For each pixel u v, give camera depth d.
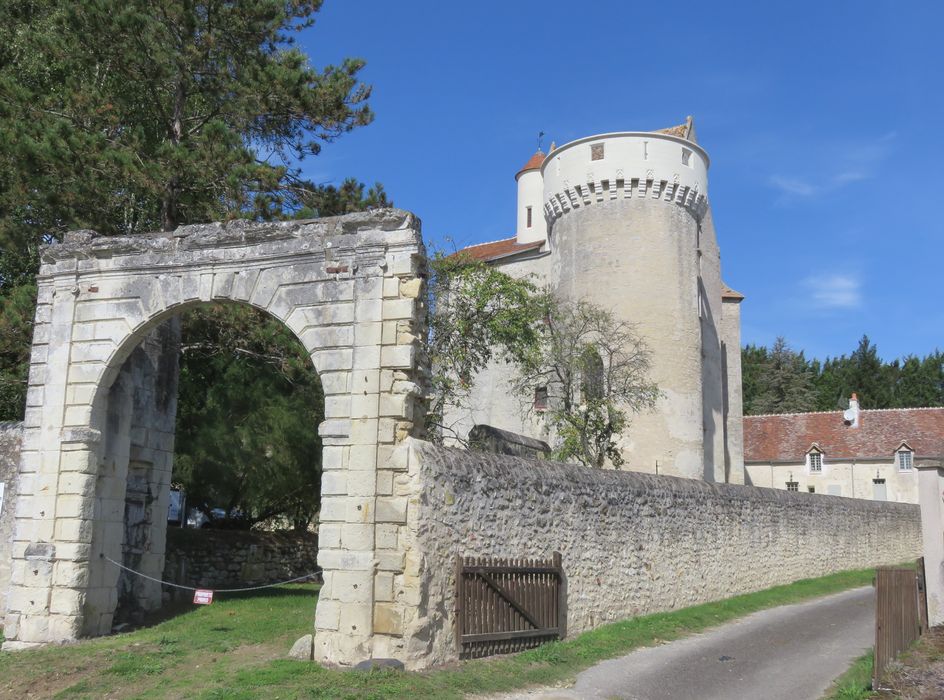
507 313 24.55
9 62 23.27
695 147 31.25
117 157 18.84
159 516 15.93
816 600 20.19
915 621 11.96
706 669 12.09
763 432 48.09
